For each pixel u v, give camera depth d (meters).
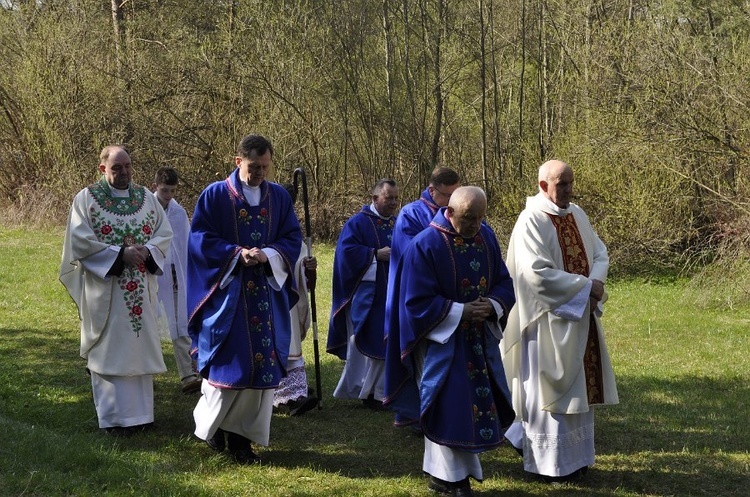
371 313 7.18
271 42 18.92
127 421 6.22
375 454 6.06
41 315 10.94
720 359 9.07
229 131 19.19
